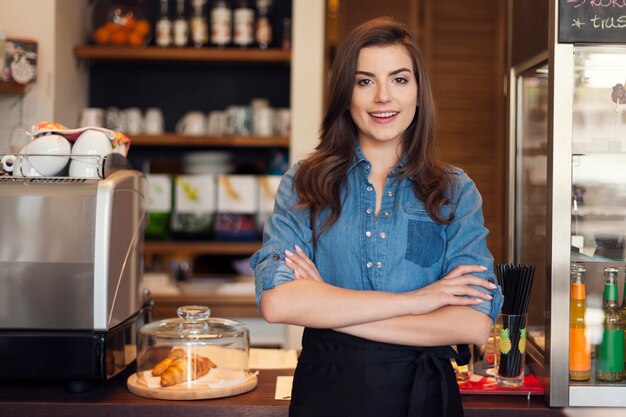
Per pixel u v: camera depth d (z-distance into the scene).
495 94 4.17
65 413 1.92
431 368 1.74
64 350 1.97
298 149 3.79
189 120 3.94
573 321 2.00
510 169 2.52
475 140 4.18
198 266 4.21
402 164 1.84
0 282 1.98
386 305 1.71
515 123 2.50
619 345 2.00
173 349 2.01
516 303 2.02
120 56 3.82
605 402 1.96
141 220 2.26
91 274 1.96
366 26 1.81
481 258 1.81
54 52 3.34
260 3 3.96
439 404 1.73
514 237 2.53
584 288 2.01
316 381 1.74
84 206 1.96
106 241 1.96
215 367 2.04
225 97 4.21
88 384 2.02
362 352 1.72
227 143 3.88
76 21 3.76
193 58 3.88
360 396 1.71
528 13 2.27
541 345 2.19
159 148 4.20
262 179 3.94
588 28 1.95
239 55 3.88
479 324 1.74
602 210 2.02
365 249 1.80
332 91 1.84
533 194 2.31
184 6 4.05
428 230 1.81
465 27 4.16
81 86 3.88
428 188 1.82
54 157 2.06
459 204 1.84
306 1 3.76
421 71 1.83
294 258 1.79
